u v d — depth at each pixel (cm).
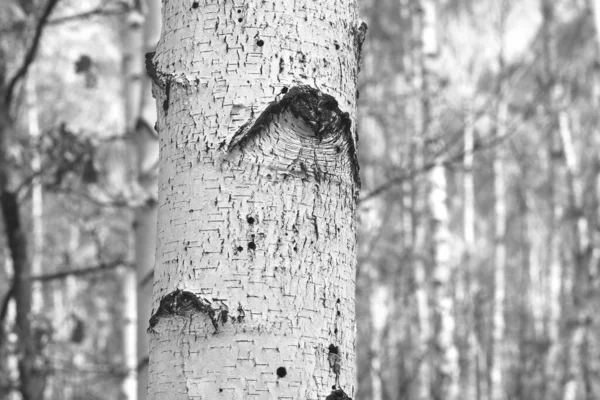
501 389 1522
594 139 2022
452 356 1134
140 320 508
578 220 1667
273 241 180
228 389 175
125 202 619
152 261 520
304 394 177
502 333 1711
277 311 178
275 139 183
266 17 189
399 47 1583
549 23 1912
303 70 188
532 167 2248
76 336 746
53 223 1540
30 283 633
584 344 1549
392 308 1505
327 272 183
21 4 681
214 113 186
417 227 1430
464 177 1991
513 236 2522
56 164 630
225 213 181
